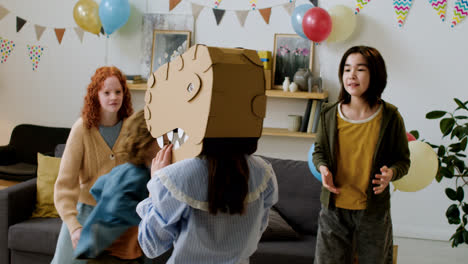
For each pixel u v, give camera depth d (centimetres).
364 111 213
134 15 416
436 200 387
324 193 221
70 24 429
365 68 207
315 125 378
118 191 137
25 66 440
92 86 138
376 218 211
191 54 108
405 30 383
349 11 366
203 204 113
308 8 371
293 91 376
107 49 423
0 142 450
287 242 265
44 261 239
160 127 120
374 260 213
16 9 435
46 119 442
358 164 212
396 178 205
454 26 377
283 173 295
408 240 385
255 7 401
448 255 358
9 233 240
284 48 397
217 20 406
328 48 393
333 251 220
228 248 119
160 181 111
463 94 382
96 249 137
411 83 387
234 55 105
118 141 138
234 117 106
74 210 136
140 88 394
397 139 212
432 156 274
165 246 122
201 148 106
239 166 113
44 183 253
